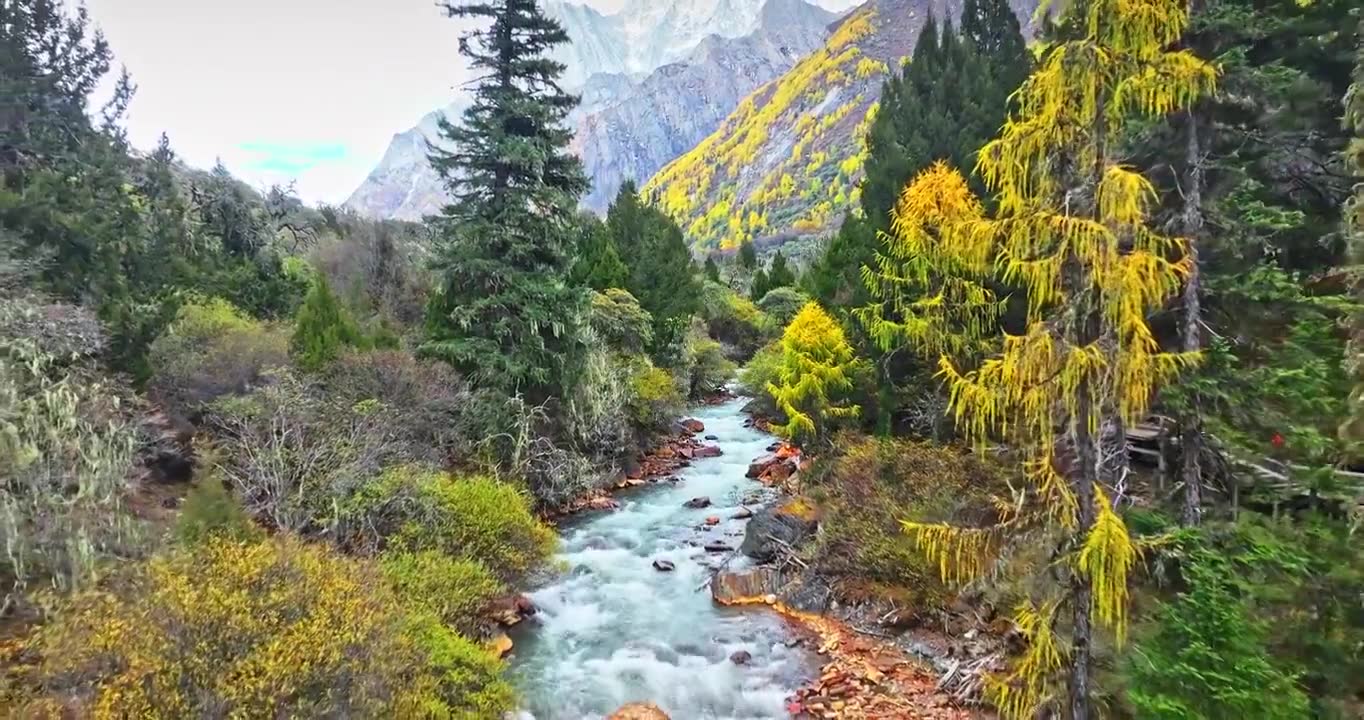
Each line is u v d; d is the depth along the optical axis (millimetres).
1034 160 6215
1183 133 9648
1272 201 10531
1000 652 10297
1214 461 9297
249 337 16734
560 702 10719
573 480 19391
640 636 12805
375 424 13555
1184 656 6738
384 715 7188
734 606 13938
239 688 6141
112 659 6246
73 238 15938
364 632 7176
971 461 13008
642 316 27594
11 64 19797
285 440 12641
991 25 23516
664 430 26672
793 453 23703
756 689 11047
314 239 33969
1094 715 6555
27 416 8852
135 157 26062
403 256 29672
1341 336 9141
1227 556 7648
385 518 12453
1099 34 5773
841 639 12273
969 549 7223
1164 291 5973
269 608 7039
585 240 32750
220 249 24953
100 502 9258
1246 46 9617
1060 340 5883
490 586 11859
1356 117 7938
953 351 14336
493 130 18859
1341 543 7680
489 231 18859
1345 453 8320
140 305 16031
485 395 17859
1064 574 6449
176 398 14703
